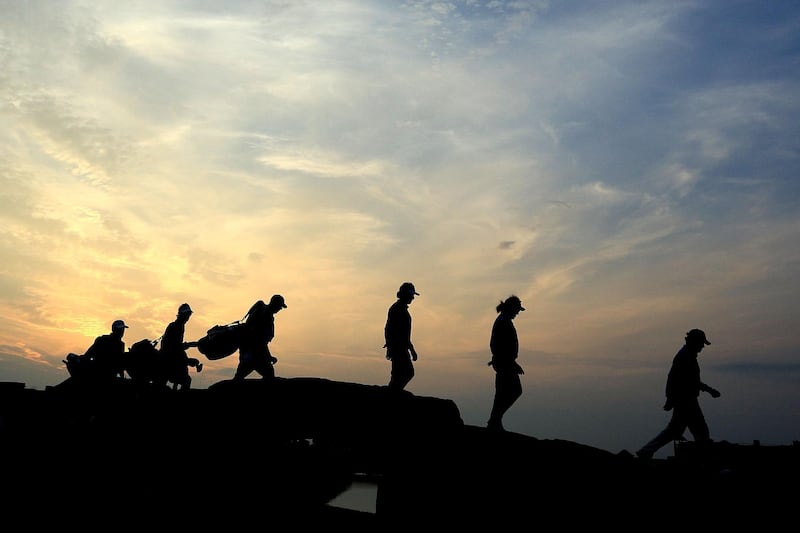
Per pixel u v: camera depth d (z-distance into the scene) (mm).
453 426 15234
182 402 15883
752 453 14711
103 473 14992
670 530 13250
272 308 17031
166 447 15367
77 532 14109
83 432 15836
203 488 14938
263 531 14789
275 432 15375
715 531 13055
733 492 13414
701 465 15039
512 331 15188
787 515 12898
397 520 14414
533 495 13953
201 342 17125
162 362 17328
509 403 14961
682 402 14812
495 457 14375
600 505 13703
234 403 15641
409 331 15766
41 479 14719
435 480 14430
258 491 15055
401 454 14812
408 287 15969
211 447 15281
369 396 15492
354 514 15039
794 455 14367
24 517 14117
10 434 15516
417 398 15508
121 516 14461
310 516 15141
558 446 14688
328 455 18000
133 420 15789
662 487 13727
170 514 14609
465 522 14039
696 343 15055
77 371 16875
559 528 13695
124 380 17375
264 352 16766
